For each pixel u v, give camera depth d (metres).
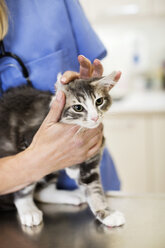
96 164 0.91
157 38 2.38
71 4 1.01
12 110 0.96
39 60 0.98
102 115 0.87
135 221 0.77
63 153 0.75
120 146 2.05
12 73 0.98
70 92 0.80
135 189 2.13
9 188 0.77
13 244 0.70
